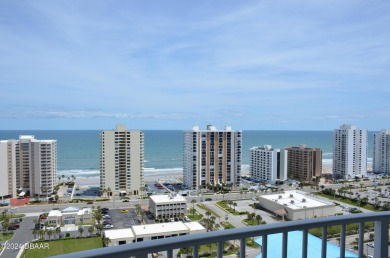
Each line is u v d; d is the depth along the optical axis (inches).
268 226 177.0
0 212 2652.6
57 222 2304.4
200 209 2817.4
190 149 3752.5
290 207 2487.7
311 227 188.5
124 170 3400.6
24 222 2399.1
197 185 3737.7
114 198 3240.7
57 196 3196.4
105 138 3339.1
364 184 4015.8
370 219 201.3
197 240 161.5
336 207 2851.9
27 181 3388.3
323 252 193.5
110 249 143.0
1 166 3125.0
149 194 3437.5
